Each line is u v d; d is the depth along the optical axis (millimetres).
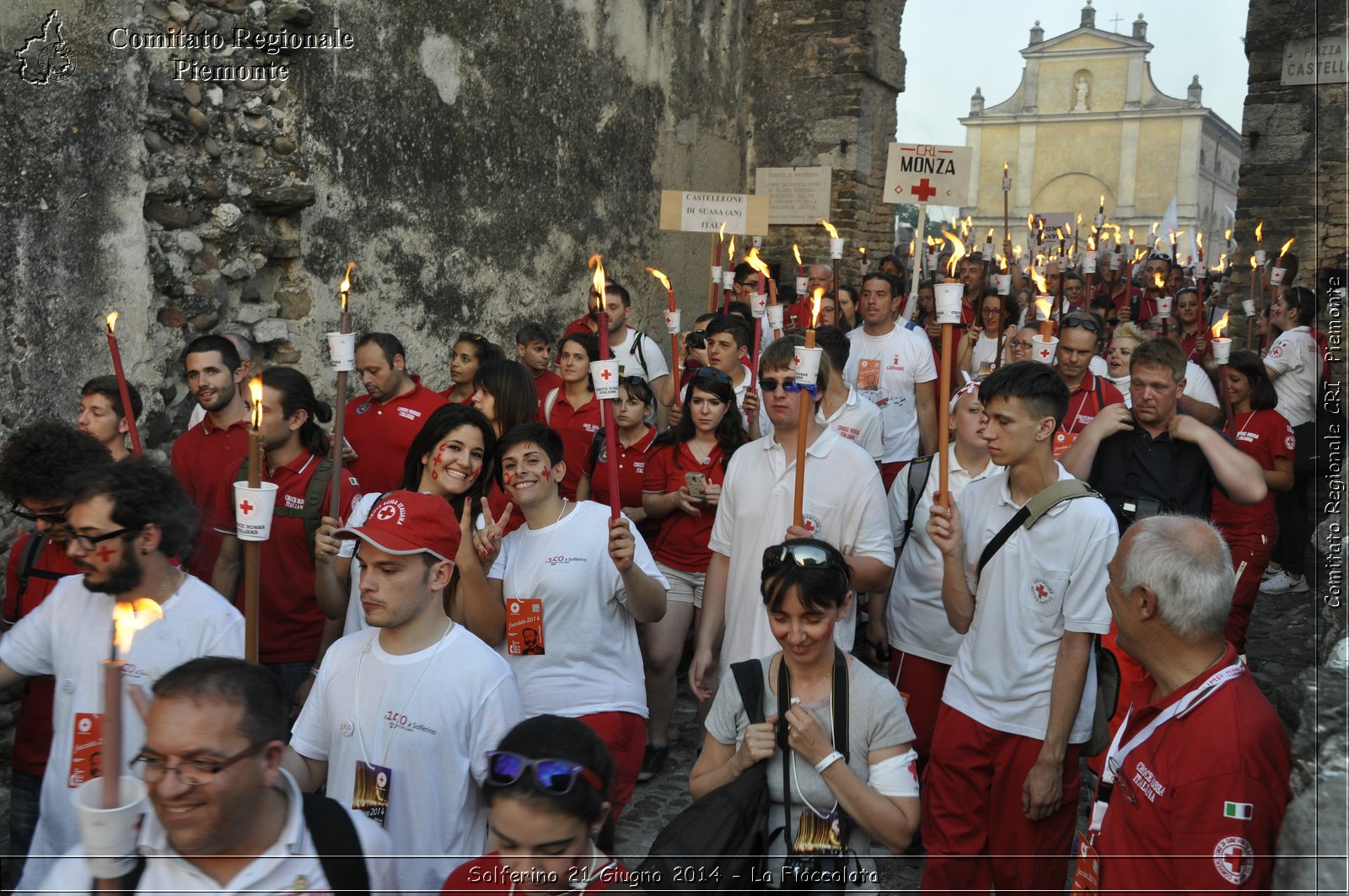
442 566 2717
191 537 2793
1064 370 5461
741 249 12922
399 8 7703
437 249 8203
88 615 2803
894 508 4332
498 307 8953
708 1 12188
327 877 2082
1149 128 29625
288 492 4129
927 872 3338
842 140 12938
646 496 5262
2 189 4969
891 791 2695
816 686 2773
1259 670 5676
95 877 1835
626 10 10609
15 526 5012
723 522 4027
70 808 2746
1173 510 4113
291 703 4082
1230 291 12484
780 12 13125
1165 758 2221
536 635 3549
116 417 4238
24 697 3307
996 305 8211
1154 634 2293
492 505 4270
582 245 10094
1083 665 3111
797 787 2652
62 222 5234
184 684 1953
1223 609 2242
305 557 4160
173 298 6148
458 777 2656
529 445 3561
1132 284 14492
